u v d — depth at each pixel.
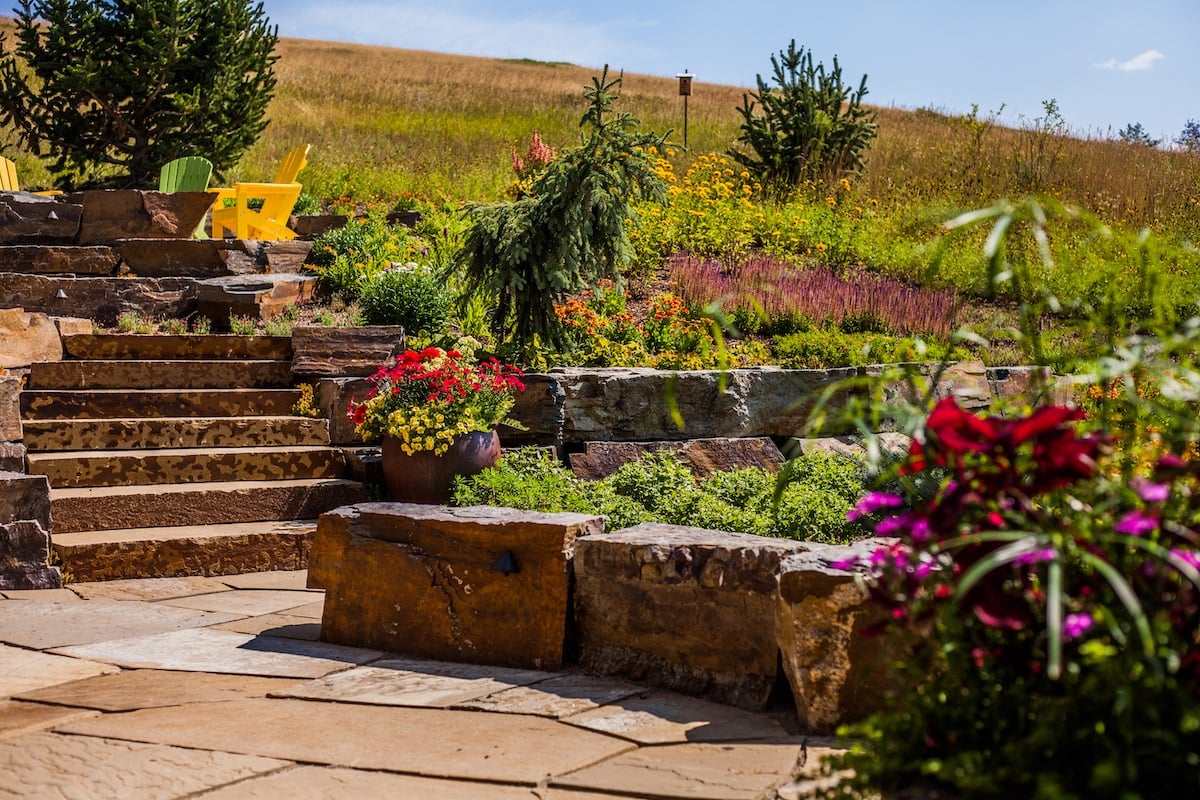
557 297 8.88
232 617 5.80
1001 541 2.32
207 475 7.76
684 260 12.21
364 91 34.12
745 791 3.17
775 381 9.12
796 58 16.73
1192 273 10.33
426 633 4.97
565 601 4.70
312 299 10.96
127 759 3.57
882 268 13.09
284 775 3.42
